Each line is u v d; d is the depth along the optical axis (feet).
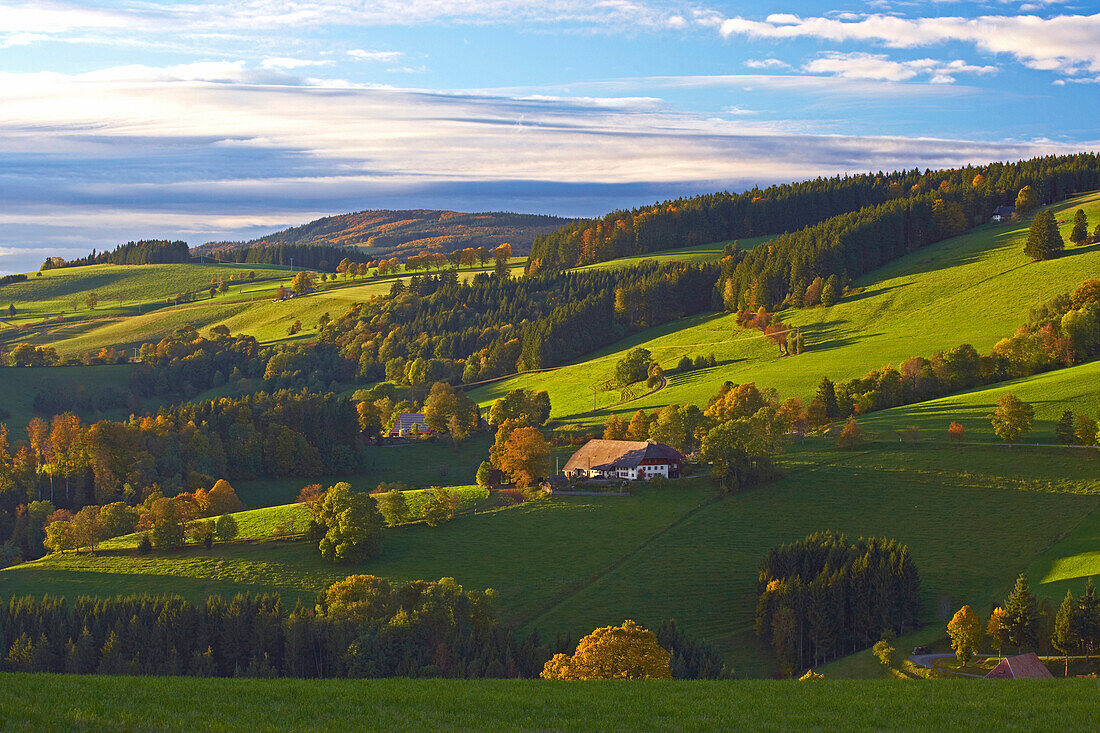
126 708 104.27
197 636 305.12
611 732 104.32
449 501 416.46
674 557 363.15
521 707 114.83
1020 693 125.59
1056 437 428.15
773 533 378.53
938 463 423.64
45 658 294.46
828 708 116.67
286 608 338.54
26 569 394.93
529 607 332.60
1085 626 248.32
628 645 215.92
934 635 286.66
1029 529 355.36
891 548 318.24
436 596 306.35
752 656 294.66
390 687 125.70
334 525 386.73
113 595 358.43
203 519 424.05
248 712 106.22
